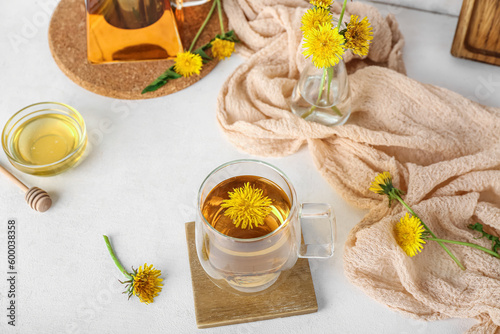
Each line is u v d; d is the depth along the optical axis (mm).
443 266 590
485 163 619
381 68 681
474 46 712
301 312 579
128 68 712
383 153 645
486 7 668
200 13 752
